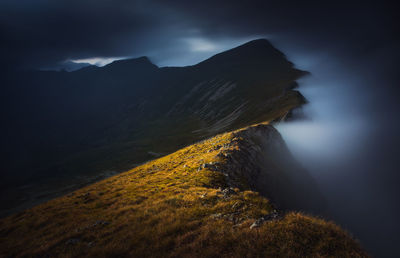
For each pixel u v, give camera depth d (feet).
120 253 33.65
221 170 95.30
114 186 97.04
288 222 33.04
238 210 41.29
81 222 53.83
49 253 40.16
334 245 28.60
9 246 48.62
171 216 42.63
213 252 28.63
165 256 30.55
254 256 27.04
